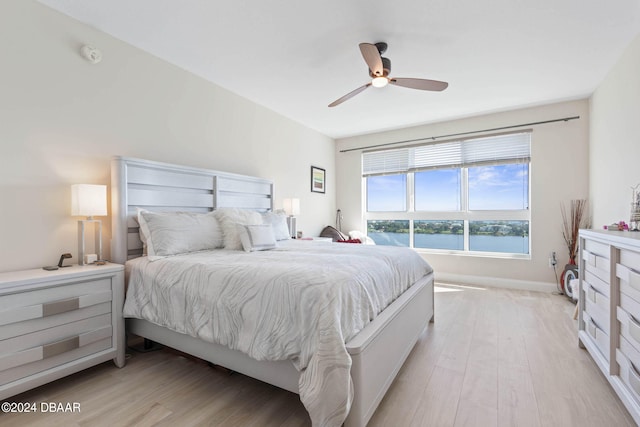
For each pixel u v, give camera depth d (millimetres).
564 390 1716
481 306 3260
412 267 2391
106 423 1446
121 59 2420
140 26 2236
